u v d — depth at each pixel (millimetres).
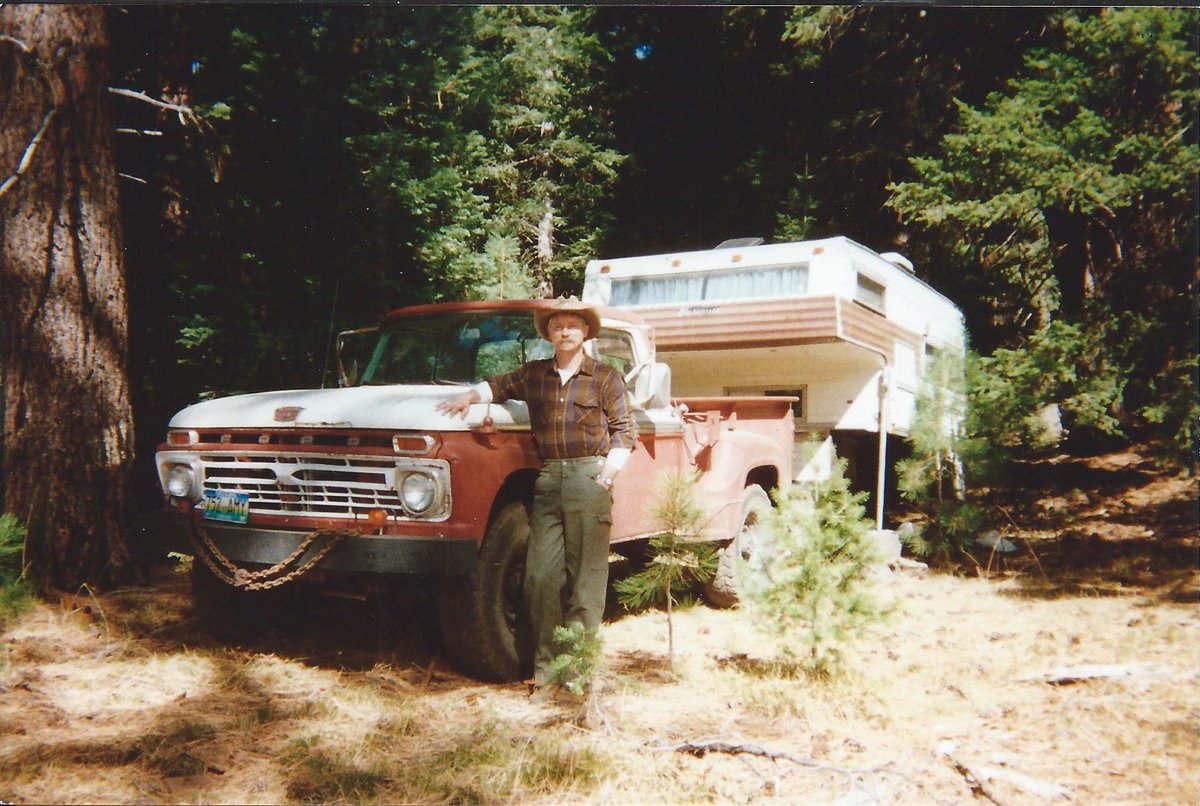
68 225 5371
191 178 8133
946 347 8125
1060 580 6715
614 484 4906
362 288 8789
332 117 8469
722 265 7777
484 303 5195
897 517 8906
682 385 8797
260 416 4316
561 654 4020
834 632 4086
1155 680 4180
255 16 7879
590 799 3021
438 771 3174
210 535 4324
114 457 5570
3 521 4340
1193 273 8312
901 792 3064
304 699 3879
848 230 14406
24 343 5297
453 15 9680
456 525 3969
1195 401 8070
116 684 4043
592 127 16719
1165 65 8180
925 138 13477
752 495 6227
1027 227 10195
